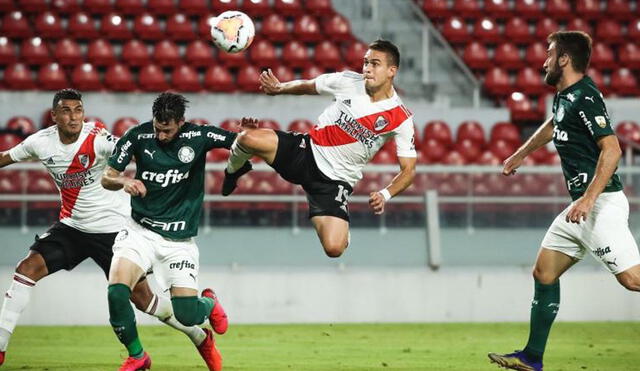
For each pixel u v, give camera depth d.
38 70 55.56
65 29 57.16
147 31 57.41
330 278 38.38
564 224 22.09
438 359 27.42
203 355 23.38
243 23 22.30
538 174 39.38
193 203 21.77
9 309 23.73
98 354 28.00
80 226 24.22
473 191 39.19
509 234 39.31
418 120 53.66
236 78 56.69
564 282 39.47
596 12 62.19
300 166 22.84
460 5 61.44
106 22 57.25
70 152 23.56
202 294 23.55
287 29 59.03
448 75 57.56
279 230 38.31
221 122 51.44
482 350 29.73
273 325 37.22
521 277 39.25
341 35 58.47
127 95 52.16
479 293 39.06
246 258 38.12
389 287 38.66
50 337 32.78
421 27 58.78
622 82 58.97
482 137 52.56
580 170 21.61
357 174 23.39
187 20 58.03
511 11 61.59
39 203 37.19
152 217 21.48
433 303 38.84
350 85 22.67
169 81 56.56
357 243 38.78
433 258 38.81
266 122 50.66
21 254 37.00
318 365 25.86
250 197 38.22
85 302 37.22
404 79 57.16
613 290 39.62
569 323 38.56
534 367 22.77
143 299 23.05
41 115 51.03
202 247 37.88
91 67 54.59
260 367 25.34
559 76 21.81
